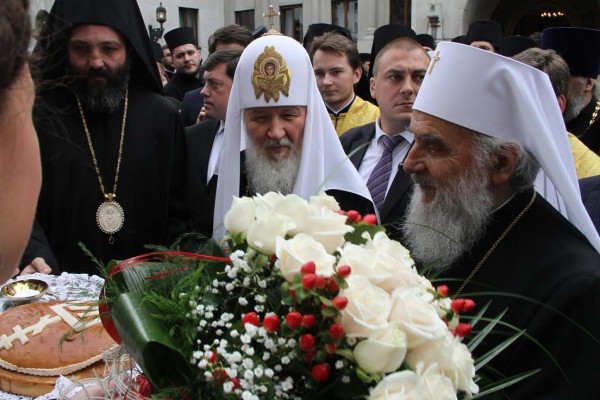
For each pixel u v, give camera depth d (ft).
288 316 2.64
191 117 17.08
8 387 4.69
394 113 8.88
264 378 2.76
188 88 21.84
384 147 9.16
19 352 4.76
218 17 62.39
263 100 7.50
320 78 12.96
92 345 4.84
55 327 4.98
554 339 4.31
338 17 56.44
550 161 4.78
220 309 3.13
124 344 3.16
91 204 9.00
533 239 4.87
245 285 2.99
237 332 2.82
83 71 8.69
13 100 2.07
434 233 5.13
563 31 10.94
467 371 3.02
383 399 2.57
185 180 9.83
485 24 18.74
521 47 15.05
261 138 7.67
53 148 8.84
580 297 4.28
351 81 12.93
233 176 7.96
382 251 3.10
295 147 7.70
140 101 9.54
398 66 8.81
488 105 4.89
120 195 9.12
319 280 2.65
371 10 52.21
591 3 51.85
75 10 8.57
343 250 3.04
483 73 4.87
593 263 4.52
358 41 53.06
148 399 3.10
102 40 8.63
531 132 4.82
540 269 4.63
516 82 4.83
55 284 6.56
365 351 2.63
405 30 14.34
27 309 5.26
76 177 8.94
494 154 4.97
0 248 2.14
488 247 5.07
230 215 3.23
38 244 8.21
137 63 9.52
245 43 14.12
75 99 9.12
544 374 4.25
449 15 45.78
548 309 4.37
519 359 4.44
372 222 3.49
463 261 5.20
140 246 9.27
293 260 2.77
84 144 9.03
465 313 4.51
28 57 2.12
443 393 2.70
